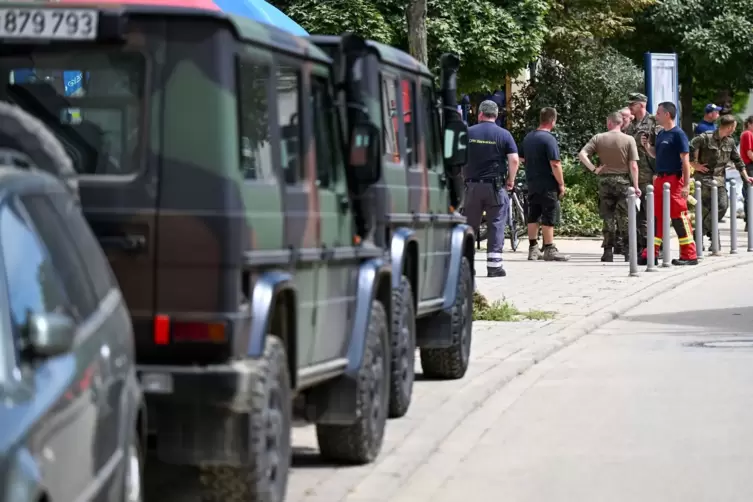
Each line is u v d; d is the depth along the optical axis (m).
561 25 117.94
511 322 50.50
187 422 19.89
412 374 32.53
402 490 25.73
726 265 76.75
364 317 26.55
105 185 20.19
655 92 89.50
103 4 20.64
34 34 20.56
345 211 26.00
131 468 17.69
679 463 27.89
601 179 76.00
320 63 25.33
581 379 39.00
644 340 47.50
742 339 47.44
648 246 70.69
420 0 49.06
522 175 105.94
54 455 14.22
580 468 27.53
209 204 20.08
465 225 37.88
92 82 20.69
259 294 20.61
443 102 37.03
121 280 20.09
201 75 20.31
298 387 23.03
